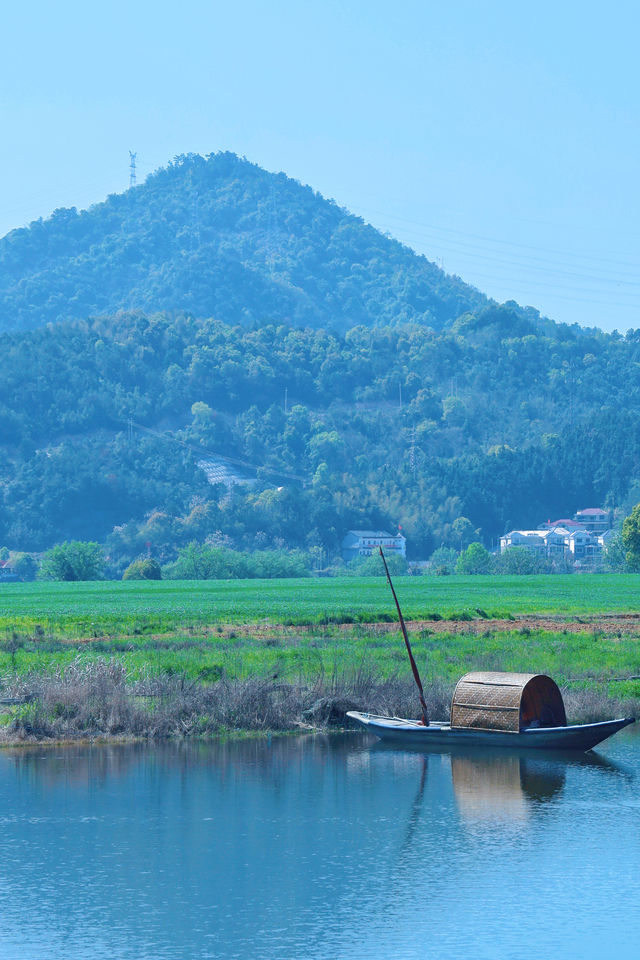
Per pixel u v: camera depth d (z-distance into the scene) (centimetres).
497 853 3225
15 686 5531
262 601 15062
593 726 4731
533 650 7700
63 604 14488
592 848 3269
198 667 6322
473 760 4622
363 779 4234
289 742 5016
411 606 13362
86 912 2755
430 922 2667
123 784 4147
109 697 5312
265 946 2523
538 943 2523
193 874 3055
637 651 7856
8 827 3547
